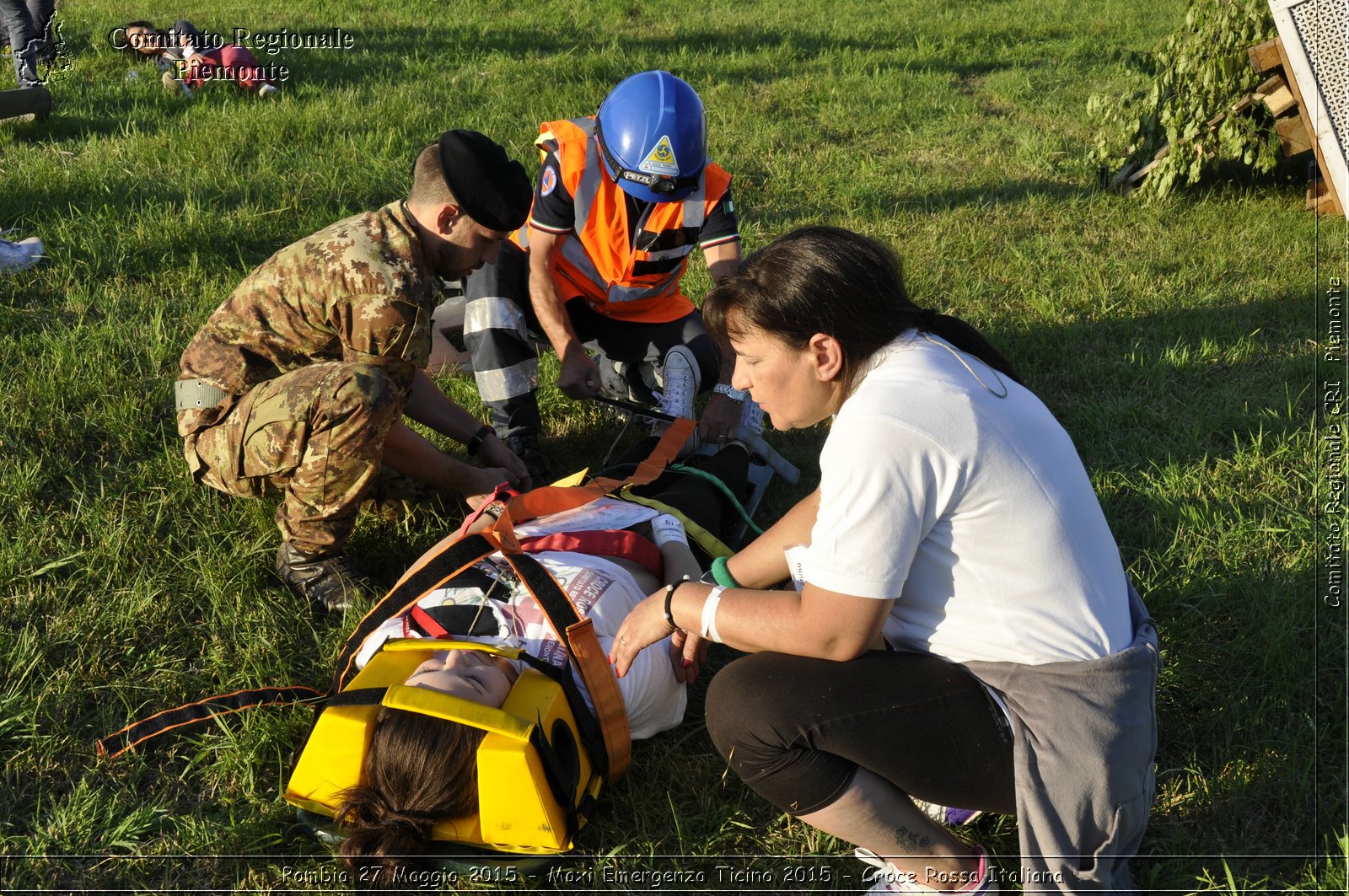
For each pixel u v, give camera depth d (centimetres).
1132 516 341
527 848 217
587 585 253
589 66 833
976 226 554
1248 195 589
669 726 257
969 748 195
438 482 318
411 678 221
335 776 218
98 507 330
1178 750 259
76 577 304
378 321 279
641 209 353
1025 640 190
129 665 282
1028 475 183
